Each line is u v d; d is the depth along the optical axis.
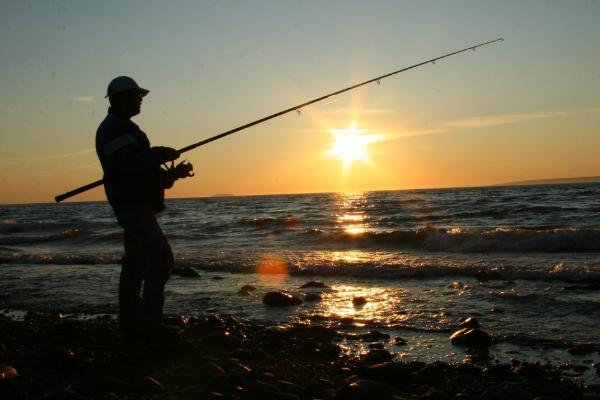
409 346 5.21
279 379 4.14
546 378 4.26
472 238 12.48
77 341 4.89
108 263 11.70
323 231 16.55
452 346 5.18
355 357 4.80
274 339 5.32
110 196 4.26
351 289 7.95
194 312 6.79
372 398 3.67
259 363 4.57
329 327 5.92
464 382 4.17
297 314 6.53
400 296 7.32
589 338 5.26
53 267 11.33
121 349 4.55
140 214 4.27
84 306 7.21
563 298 6.71
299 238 15.11
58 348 4.41
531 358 4.79
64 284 9.02
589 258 9.98
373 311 6.57
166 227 21.61
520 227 16.44
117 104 4.24
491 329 5.64
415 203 37.38
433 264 9.43
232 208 46.72
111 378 3.85
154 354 4.41
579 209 22.80
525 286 7.57
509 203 30.86
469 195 49.47
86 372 4.09
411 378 4.25
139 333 4.65
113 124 4.18
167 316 6.57
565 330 5.53
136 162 4.10
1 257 12.71
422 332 5.66
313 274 9.37
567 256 10.39
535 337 5.34
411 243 13.14
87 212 54.75
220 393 3.68
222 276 9.52
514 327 5.69
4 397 3.42
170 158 4.28
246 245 14.48
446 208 28.94
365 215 27.09
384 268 9.22
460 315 6.23
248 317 6.45
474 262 9.73
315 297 7.34
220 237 16.94
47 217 42.00
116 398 3.56
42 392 3.72
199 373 4.01
